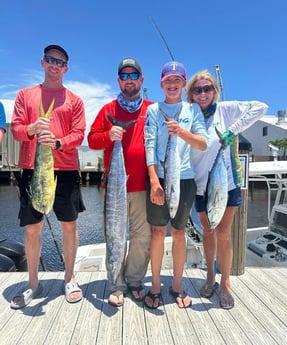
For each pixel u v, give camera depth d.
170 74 2.99
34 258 3.37
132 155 3.21
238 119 3.07
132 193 3.28
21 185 3.20
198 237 6.04
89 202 23.42
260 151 35.09
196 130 3.05
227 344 2.63
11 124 3.16
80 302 3.29
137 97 3.26
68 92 3.29
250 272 4.16
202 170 3.29
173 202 2.85
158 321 2.96
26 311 3.11
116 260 2.93
